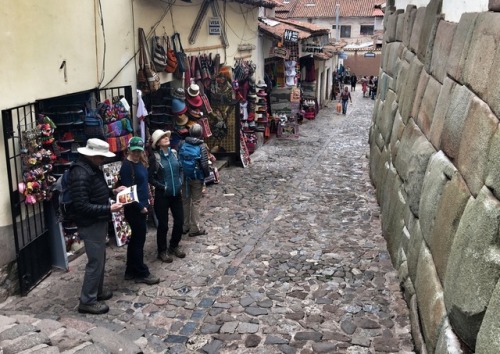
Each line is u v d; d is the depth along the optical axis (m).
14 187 5.41
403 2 8.95
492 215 2.90
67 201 5.05
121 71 7.67
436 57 5.36
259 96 15.15
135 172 5.77
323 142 16.28
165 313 5.24
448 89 4.61
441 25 5.33
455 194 3.79
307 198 9.54
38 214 5.88
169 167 6.38
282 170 12.02
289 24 20.31
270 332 4.82
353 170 12.05
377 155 9.73
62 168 6.30
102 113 6.79
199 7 10.76
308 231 7.66
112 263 6.51
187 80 10.24
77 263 6.38
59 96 6.15
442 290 3.85
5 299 5.41
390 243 6.57
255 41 15.03
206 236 7.51
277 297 5.52
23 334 4.06
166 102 9.37
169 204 6.56
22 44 5.40
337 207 8.92
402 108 7.20
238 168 12.15
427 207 4.55
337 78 33.41
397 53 8.73
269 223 8.08
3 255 5.33
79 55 6.52
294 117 17.05
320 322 4.98
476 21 3.93
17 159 5.43
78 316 5.14
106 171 6.65
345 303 5.34
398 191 6.45
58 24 6.03
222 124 12.08
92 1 6.77
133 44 8.01
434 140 4.92
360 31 43.66
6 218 5.32
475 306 2.89
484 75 3.47
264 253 6.80
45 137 5.67
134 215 5.73
